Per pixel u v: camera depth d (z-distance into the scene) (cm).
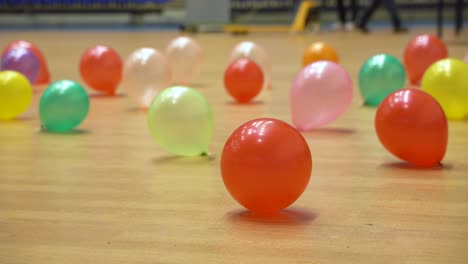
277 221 246
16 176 295
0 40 1159
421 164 305
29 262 214
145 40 1131
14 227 242
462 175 292
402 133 303
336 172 298
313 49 587
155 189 278
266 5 1741
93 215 252
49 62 748
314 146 342
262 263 210
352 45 967
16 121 405
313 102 370
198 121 319
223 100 478
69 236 235
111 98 494
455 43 915
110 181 288
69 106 375
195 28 1445
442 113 304
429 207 257
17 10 1789
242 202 247
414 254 218
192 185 282
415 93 308
